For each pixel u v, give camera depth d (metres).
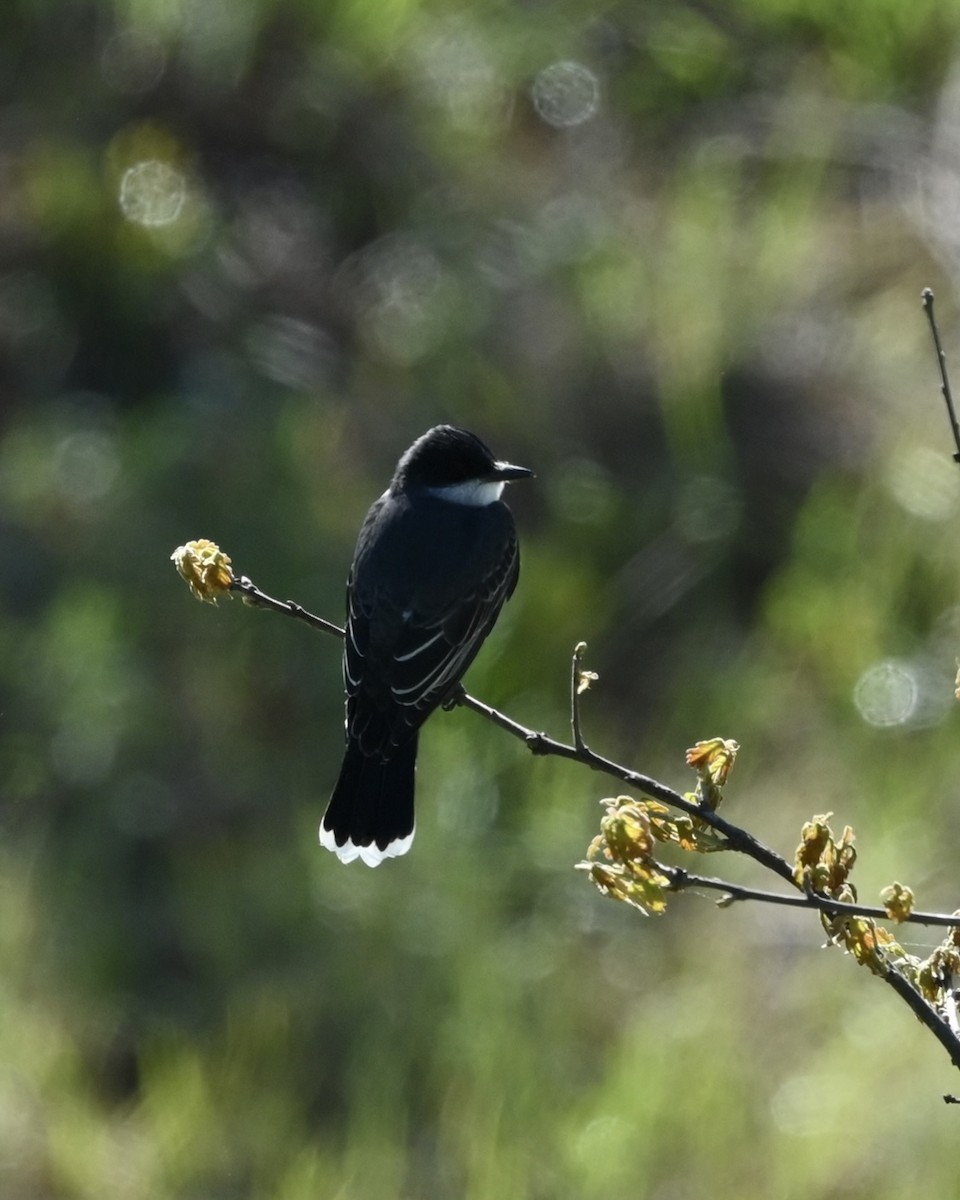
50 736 12.91
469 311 15.38
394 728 7.77
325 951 11.54
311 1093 10.84
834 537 13.84
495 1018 10.96
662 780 12.80
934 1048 10.61
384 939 11.48
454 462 8.46
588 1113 10.45
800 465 14.30
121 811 12.50
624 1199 10.05
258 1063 10.93
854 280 15.43
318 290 15.84
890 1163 10.13
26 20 17.25
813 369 14.78
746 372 14.76
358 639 8.00
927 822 12.21
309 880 11.88
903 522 13.82
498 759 12.81
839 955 11.30
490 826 12.41
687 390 14.56
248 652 13.33
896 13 17.22
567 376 14.93
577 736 5.79
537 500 14.35
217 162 16.61
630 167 16.73
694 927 11.71
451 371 15.04
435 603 8.02
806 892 5.43
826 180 16.36
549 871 12.15
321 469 14.45
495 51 17.36
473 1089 10.59
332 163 16.62
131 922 11.91
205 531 13.89
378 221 16.33
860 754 12.72
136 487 14.11
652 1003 11.25
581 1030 11.14
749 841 5.48
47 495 14.20
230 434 14.52
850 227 15.89
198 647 13.37
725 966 11.30
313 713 13.16
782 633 13.53
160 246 15.84
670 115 17.17
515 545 8.57
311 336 15.48
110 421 14.93
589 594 13.84
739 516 14.12
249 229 16.19
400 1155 10.32
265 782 12.74
